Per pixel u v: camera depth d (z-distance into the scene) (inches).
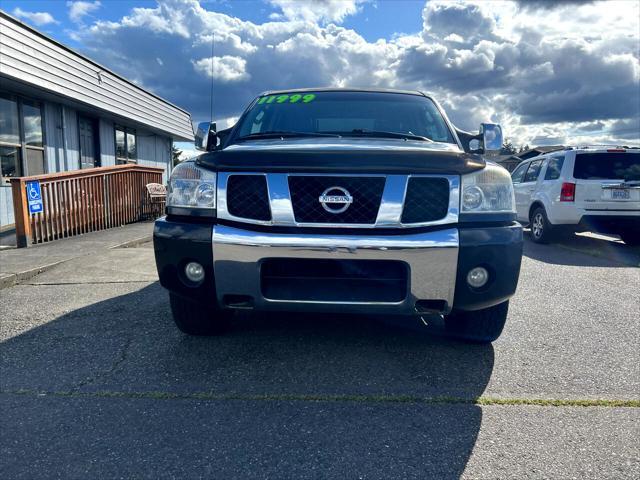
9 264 217.9
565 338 134.6
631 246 323.3
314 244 101.3
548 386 104.0
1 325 142.3
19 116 360.2
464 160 108.3
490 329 122.3
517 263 107.3
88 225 339.3
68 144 419.8
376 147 114.5
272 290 106.3
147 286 188.9
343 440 82.7
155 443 81.7
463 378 107.7
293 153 106.7
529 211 346.9
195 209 109.5
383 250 101.0
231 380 105.9
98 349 123.6
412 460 77.4
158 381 105.3
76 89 391.2
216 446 80.9
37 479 72.1
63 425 87.2
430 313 107.0
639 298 179.9
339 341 129.7
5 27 305.4
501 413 92.3
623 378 108.3
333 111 153.3
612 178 294.0
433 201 105.1
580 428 87.0
